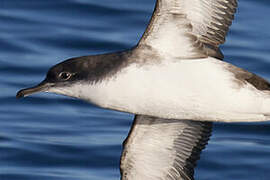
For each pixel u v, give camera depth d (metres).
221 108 11.66
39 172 16.06
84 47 21.80
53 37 22.12
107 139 17.39
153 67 11.60
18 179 15.76
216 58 12.33
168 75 11.57
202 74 11.61
